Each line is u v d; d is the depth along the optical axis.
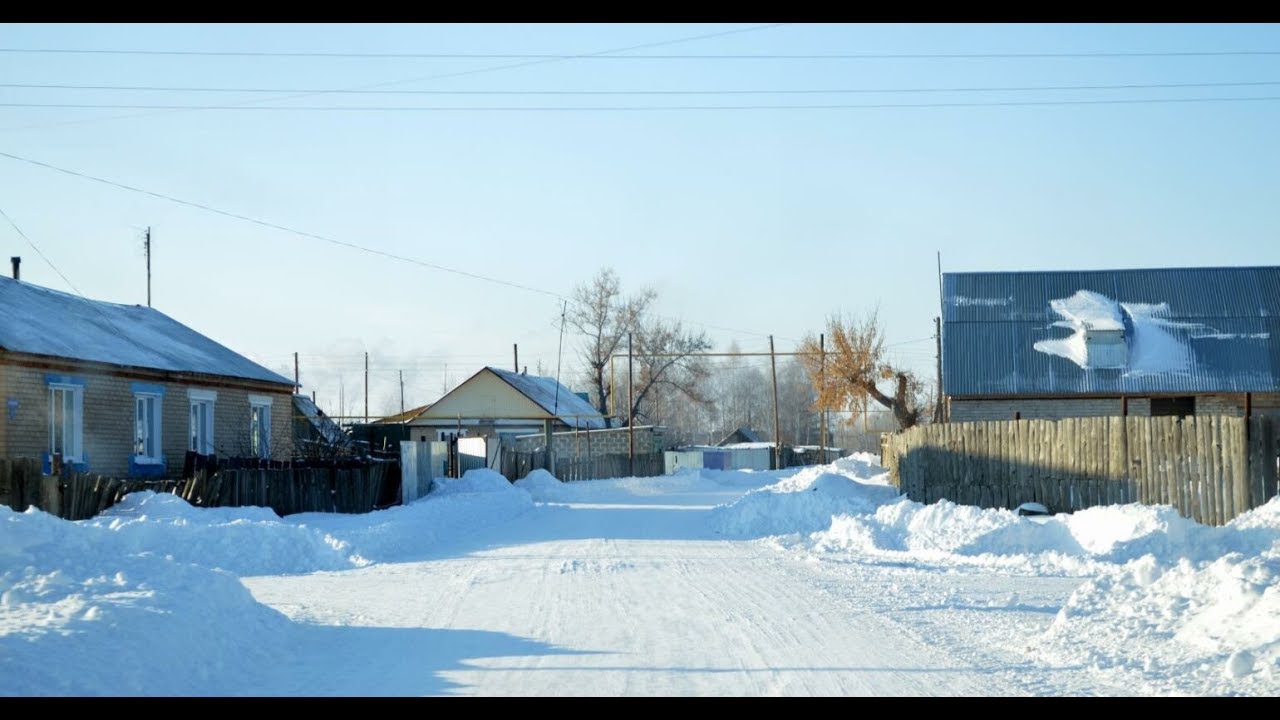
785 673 8.74
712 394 144.62
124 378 29.34
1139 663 8.60
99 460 28.36
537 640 10.37
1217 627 8.80
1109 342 36.62
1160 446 19.22
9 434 25.52
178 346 34.53
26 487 20.03
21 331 27.34
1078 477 20.73
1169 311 37.84
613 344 87.31
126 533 16.95
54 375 26.84
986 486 22.94
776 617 11.66
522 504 32.94
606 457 55.19
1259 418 17.91
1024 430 22.06
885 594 13.51
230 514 22.70
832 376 59.62
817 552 19.03
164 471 30.77
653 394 96.69
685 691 8.12
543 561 17.78
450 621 11.62
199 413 33.25
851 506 23.52
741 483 53.94
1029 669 8.81
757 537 22.48
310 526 22.92
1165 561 15.59
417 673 8.91
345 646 10.24
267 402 36.84
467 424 66.94
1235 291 38.28
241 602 10.73
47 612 9.01
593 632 10.78
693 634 10.62
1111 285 39.19
